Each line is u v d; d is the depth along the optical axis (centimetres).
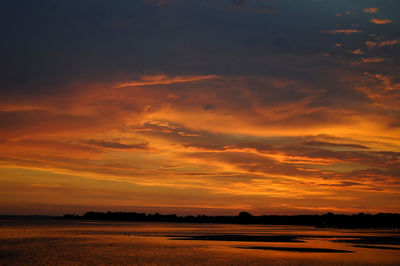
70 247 6556
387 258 5338
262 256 5478
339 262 4934
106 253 5691
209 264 4709
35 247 6494
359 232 15825
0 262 4759
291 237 10481
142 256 5378
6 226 17125
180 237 9762
